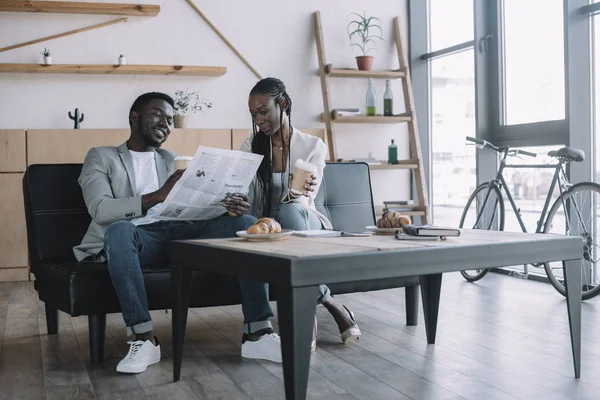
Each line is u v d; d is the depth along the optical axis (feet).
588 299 11.30
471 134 15.47
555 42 13.17
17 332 9.59
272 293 8.41
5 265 14.34
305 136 8.98
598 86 12.46
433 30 17.26
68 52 15.29
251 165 7.55
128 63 15.62
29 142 14.34
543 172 13.30
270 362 7.76
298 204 8.30
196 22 15.99
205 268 6.21
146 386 6.90
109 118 15.58
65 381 7.12
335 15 16.94
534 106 13.79
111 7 15.11
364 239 6.54
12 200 14.30
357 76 16.57
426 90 17.49
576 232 12.03
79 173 8.98
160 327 9.81
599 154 12.48
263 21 16.43
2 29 14.94
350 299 11.76
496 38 14.67
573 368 7.31
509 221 14.01
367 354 8.02
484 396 6.40
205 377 7.18
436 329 8.82
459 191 16.05
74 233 8.79
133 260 7.51
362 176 10.66
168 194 7.57
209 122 16.15
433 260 5.65
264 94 8.57
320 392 6.59
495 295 11.81
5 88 14.99
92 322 7.75
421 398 6.38
